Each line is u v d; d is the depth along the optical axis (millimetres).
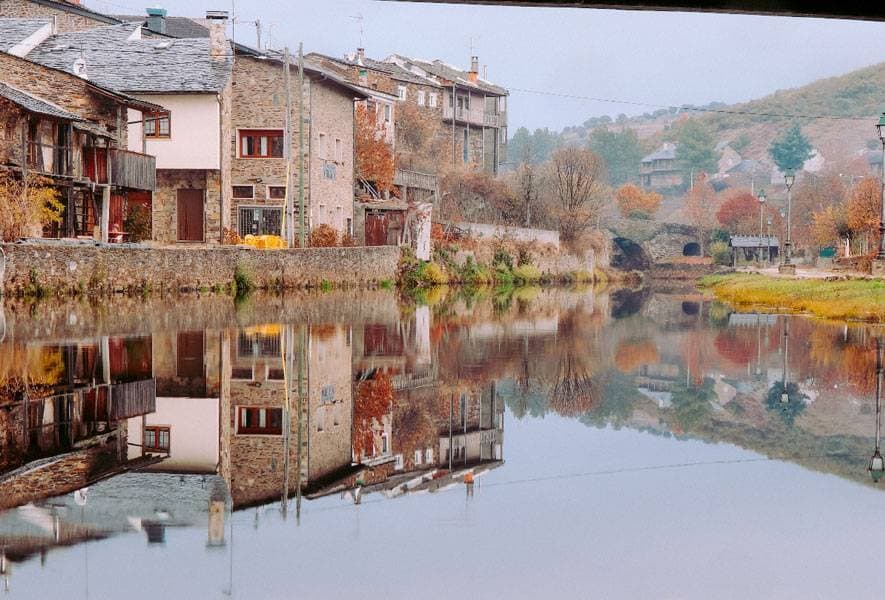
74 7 62406
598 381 16781
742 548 7109
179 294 35125
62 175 35938
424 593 6184
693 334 26109
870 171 168000
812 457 10305
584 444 11172
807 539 7328
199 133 45344
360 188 62062
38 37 48375
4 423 11820
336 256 45781
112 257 32594
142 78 45719
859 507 8203
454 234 65375
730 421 12594
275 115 49594
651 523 7758
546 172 86625
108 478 9164
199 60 47281
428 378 17094
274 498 8578
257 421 12555
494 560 6816
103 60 47156
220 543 7141
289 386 15422
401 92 82062
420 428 12547
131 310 28000
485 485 9109
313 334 23359
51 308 27250
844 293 35938
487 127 94688
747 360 19656
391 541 7250
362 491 8906
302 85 45875
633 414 13320
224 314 28062
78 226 38969
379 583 6344
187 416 12609
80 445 10680
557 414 13398
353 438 11711
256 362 17969
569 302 44250
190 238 45781
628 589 6281
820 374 17359
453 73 93188
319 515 7984
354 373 17328
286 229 46500
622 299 48250
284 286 41656
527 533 7469
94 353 18203
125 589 6184
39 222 33594
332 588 6246
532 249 72812
